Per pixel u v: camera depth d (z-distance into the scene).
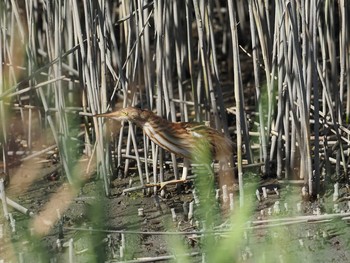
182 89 12.05
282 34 10.73
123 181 11.81
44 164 12.42
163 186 11.08
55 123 12.77
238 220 8.70
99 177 11.73
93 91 11.16
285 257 9.58
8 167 11.91
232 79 14.98
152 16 13.14
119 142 11.84
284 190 11.25
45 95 12.70
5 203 10.70
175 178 11.43
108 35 11.47
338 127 11.73
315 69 10.60
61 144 11.70
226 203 10.88
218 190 11.09
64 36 12.73
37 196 11.52
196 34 16.03
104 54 11.02
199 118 11.66
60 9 11.18
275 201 10.98
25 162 12.45
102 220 10.44
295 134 11.21
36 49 12.89
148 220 10.72
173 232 9.86
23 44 12.55
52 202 11.31
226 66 15.60
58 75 11.44
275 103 12.16
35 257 9.84
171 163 11.97
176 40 11.74
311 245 9.86
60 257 9.84
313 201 10.94
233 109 13.03
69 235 10.30
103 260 9.47
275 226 10.09
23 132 13.28
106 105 11.28
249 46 15.55
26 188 11.80
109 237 10.19
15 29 13.37
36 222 10.71
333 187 11.24
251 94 14.27
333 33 11.86
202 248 9.80
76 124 12.73
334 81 11.84
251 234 10.13
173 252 9.59
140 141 12.60
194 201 11.09
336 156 11.52
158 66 11.30
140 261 9.52
